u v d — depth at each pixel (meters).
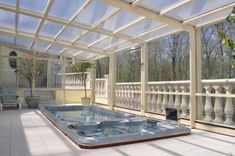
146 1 4.93
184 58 12.76
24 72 11.28
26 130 5.29
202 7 4.80
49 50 11.27
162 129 5.23
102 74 18.73
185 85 6.35
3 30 8.28
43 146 3.93
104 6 5.41
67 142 4.21
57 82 13.34
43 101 12.36
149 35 7.25
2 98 10.55
